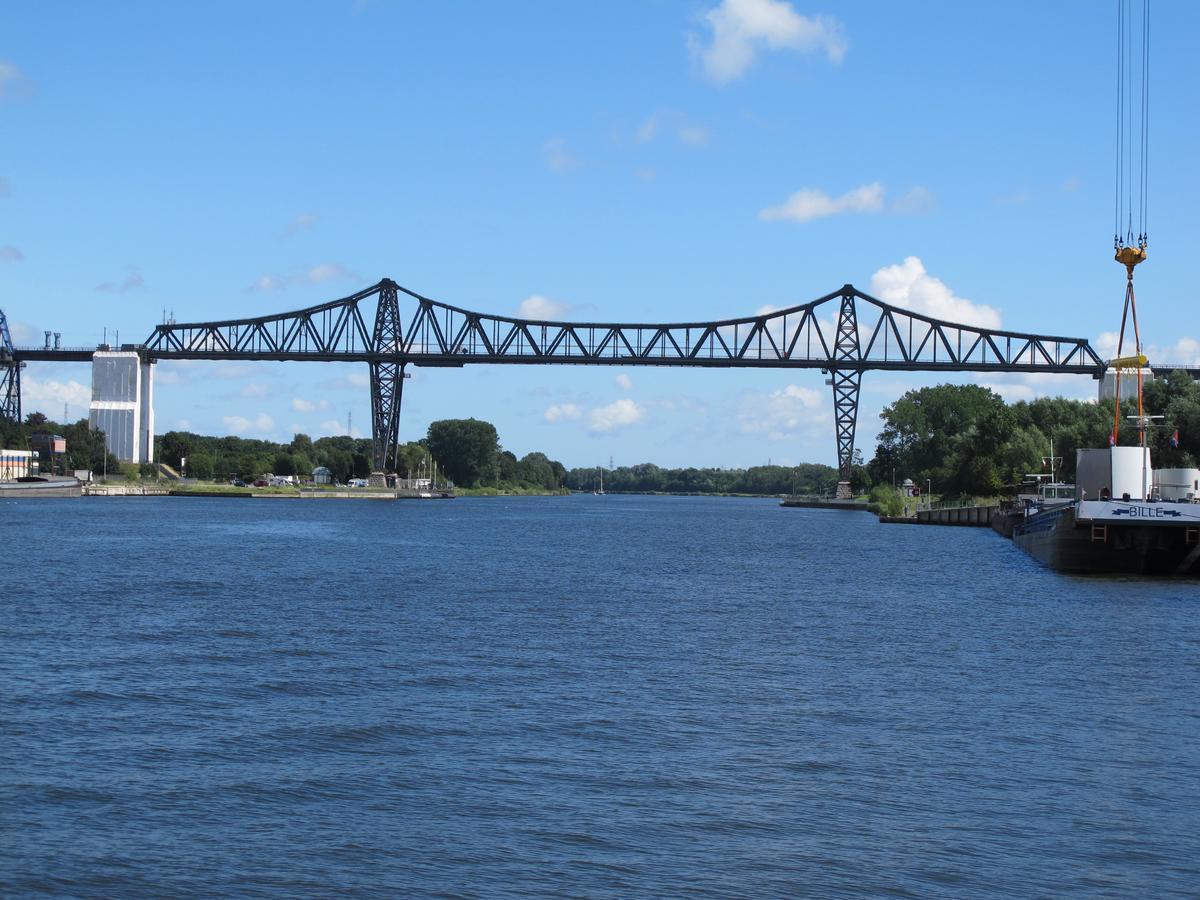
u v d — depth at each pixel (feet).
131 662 144.87
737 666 146.82
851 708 122.93
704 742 108.37
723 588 247.50
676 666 146.30
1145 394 559.79
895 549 394.11
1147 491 265.13
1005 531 476.95
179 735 108.68
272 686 130.72
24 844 81.35
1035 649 161.79
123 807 88.89
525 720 115.65
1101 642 168.25
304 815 87.71
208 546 367.04
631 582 260.62
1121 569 269.03
